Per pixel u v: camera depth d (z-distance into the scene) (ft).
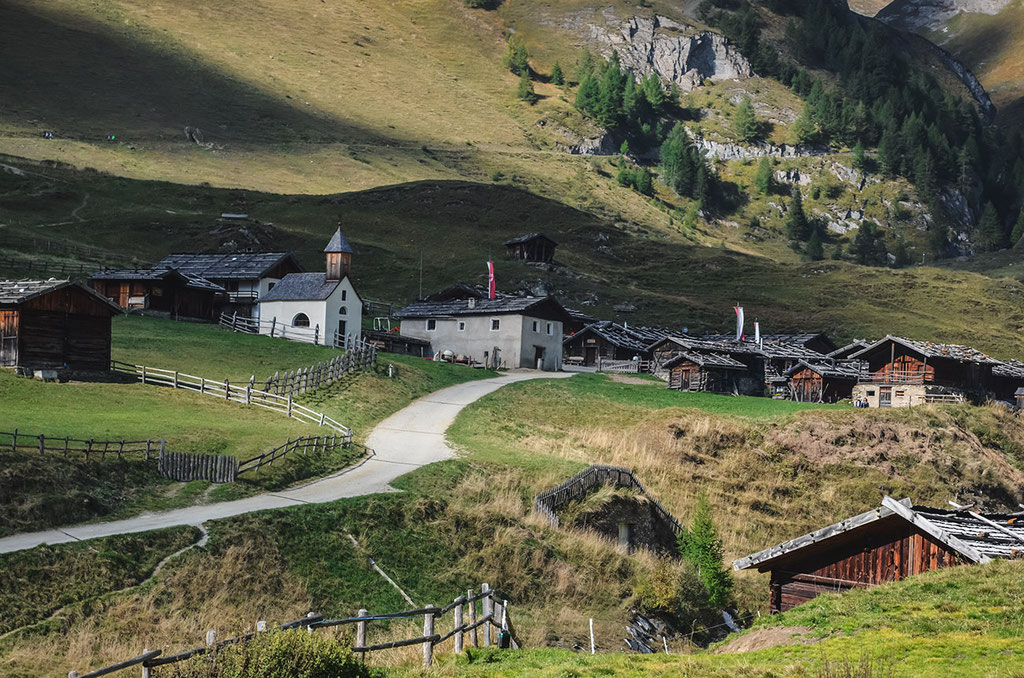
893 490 223.10
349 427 203.72
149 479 139.44
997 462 250.98
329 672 66.08
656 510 177.88
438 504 149.69
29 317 190.80
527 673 74.79
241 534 123.34
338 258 303.07
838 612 80.53
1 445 131.34
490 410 241.76
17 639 93.56
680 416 240.32
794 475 227.40
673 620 144.46
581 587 143.13
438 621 119.44
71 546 109.81
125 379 204.03
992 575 79.36
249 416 190.80
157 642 100.01
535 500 163.94
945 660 64.18
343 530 134.72
